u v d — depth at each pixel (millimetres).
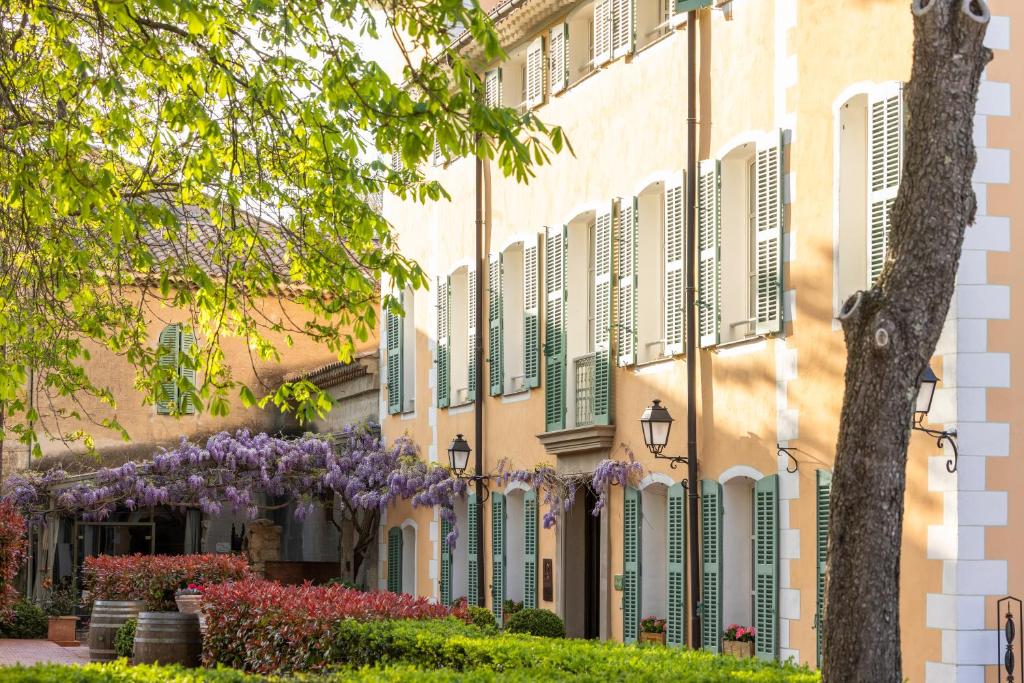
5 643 24156
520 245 21344
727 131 15672
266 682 10523
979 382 12039
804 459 13953
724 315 15625
